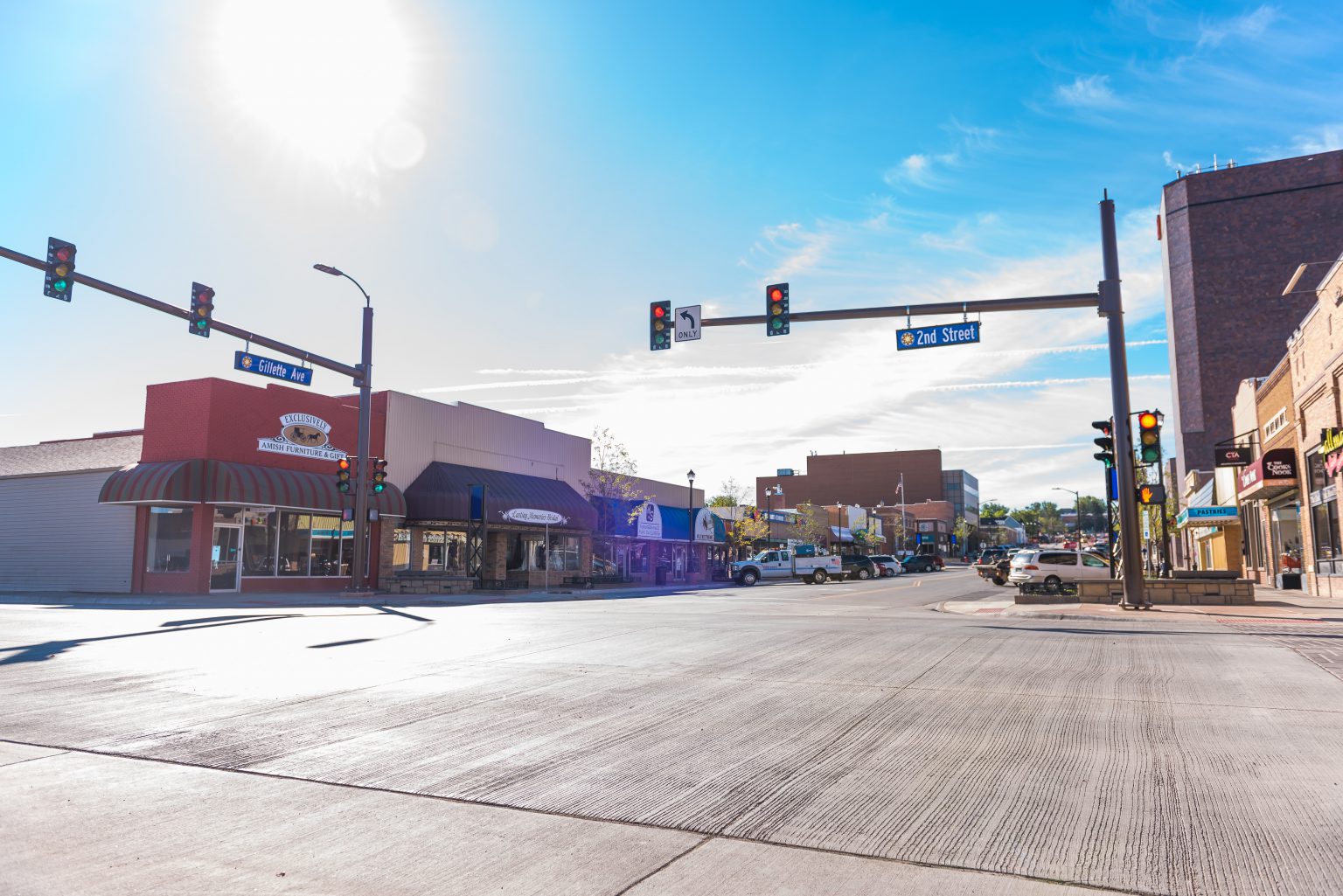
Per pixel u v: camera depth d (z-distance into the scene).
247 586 29.61
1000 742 6.60
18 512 32.34
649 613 20.72
